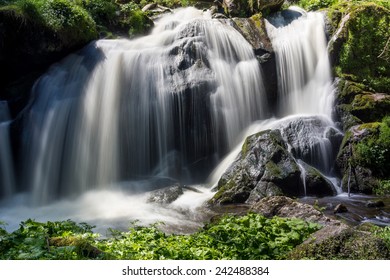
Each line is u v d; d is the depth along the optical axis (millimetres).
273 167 10539
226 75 13586
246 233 6258
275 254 5773
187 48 13469
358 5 15570
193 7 17422
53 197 11633
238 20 15328
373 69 15008
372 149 12055
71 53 13453
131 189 11234
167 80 12844
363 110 13375
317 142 12328
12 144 12133
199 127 12812
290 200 8117
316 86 14938
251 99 14016
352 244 4676
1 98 12852
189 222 8930
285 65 14820
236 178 10617
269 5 16094
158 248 5793
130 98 12648
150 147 12594
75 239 5496
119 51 13125
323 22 15688
